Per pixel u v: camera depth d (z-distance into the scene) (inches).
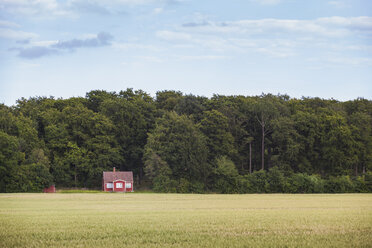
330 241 885.2
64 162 3828.7
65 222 1194.6
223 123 3991.1
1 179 3405.5
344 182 3550.7
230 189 3634.4
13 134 3789.4
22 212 1581.0
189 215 1417.3
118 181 3882.9
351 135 3996.1
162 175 3636.8
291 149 3870.6
